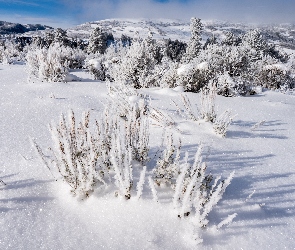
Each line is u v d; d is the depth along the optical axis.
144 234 1.58
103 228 1.61
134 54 7.38
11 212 1.68
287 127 3.92
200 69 6.62
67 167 1.92
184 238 1.58
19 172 2.10
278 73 9.80
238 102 5.39
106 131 2.24
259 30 24.75
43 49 7.66
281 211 1.89
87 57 12.12
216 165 2.44
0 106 3.80
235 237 1.62
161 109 3.90
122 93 4.01
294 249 1.57
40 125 3.17
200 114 3.86
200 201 1.68
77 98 4.46
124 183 1.79
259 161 2.63
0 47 15.06
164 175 2.03
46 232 1.56
